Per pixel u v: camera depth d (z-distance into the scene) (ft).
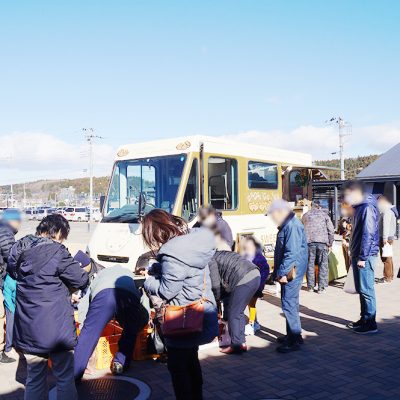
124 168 29.17
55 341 12.79
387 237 34.91
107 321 17.30
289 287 19.84
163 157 27.61
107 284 17.48
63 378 13.34
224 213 28.60
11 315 19.02
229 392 15.99
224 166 29.07
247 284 19.45
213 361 19.02
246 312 26.66
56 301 12.96
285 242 19.56
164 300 12.61
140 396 15.83
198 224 20.81
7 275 18.85
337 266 36.29
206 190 27.22
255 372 17.75
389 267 35.35
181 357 12.57
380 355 19.27
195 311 12.35
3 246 18.76
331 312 26.53
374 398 15.38
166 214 13.30
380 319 24.79
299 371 17.78
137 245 25.22
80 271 13.28
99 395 15.96
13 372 18.29
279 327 23.84
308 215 32.12
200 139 27.40
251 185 31.17
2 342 21.91
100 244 26.86
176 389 12.63
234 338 19.70
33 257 12.87
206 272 13.05
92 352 17.10
